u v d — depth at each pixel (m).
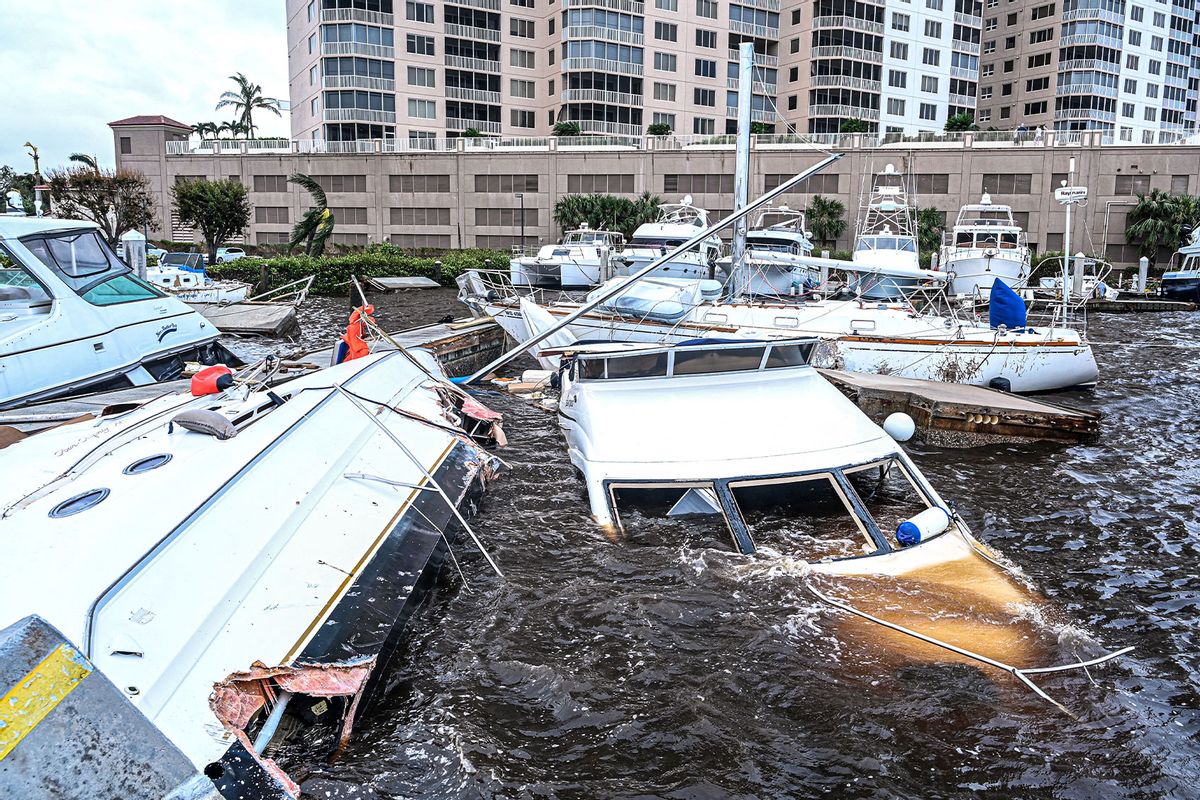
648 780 3.39
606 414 6.76
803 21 60.88
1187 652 4.50
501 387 11.56
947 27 63.69
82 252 9.45
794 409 6.78
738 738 3.65
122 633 3.04
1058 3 70.19
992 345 12.73
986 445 9.38
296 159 51.72
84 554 3.38
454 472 6.46
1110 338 20.44
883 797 3.30
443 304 27.19
